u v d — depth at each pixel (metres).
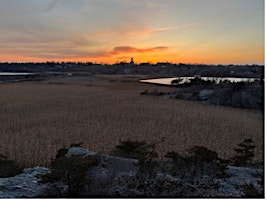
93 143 18.27
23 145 17.22
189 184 7.28
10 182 7.73
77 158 7.12
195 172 8.05
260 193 6.39
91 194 6.39
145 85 90.69
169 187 6.61
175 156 8.88
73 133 21.83
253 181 7.92
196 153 8.85
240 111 38.34
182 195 6.45
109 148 16.75
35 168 9.76
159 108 39.50
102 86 86.75
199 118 31.14
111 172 7.77
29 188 7.29
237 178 8.31
